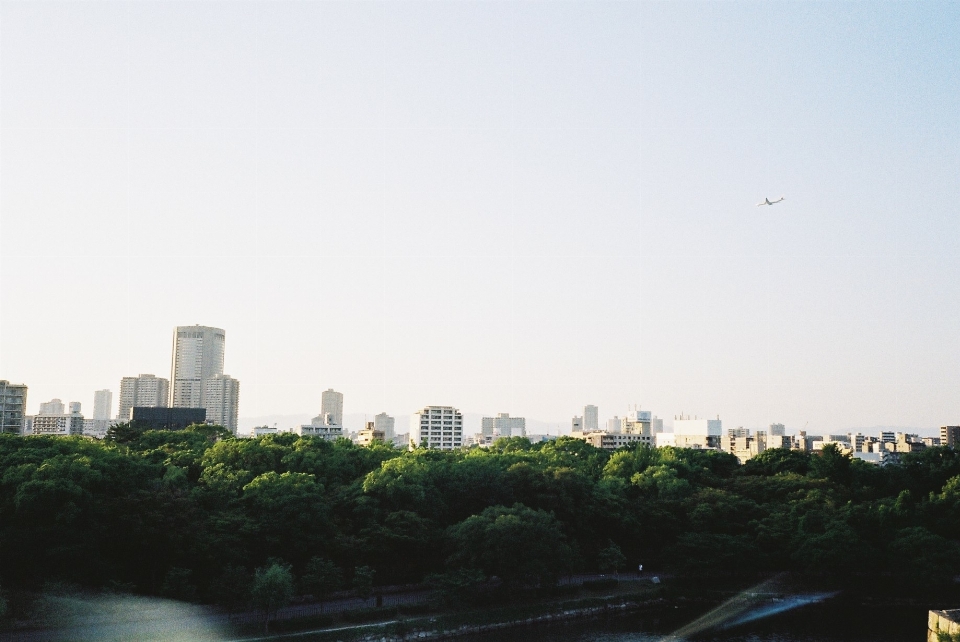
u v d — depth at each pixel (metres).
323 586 132.12
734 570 173.75
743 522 185.38
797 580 175.12
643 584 169.12
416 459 180.12
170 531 124.38
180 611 120.94
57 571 115.88
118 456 138.25
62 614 111.25
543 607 148.38
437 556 155.62
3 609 103.12
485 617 140.12
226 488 148.00
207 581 128.00
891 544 169.62
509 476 174.12
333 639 122.00
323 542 140.12
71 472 123.38
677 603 163.62
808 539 168.25
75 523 119.75
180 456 168.50
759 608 159.38
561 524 160.38
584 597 157.12
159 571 127.94
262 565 135.25
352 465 181.62
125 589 118.25
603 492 185.00
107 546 123.88
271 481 145.88
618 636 138.75
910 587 167.75
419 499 157.12
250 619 126.12
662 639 138.00
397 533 146.38
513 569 144.25
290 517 140.25
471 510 169.12
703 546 169.62
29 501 116.25
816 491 196.75
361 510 150.88
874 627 147.12
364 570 137.75
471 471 176.00
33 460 131.88
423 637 131.12
